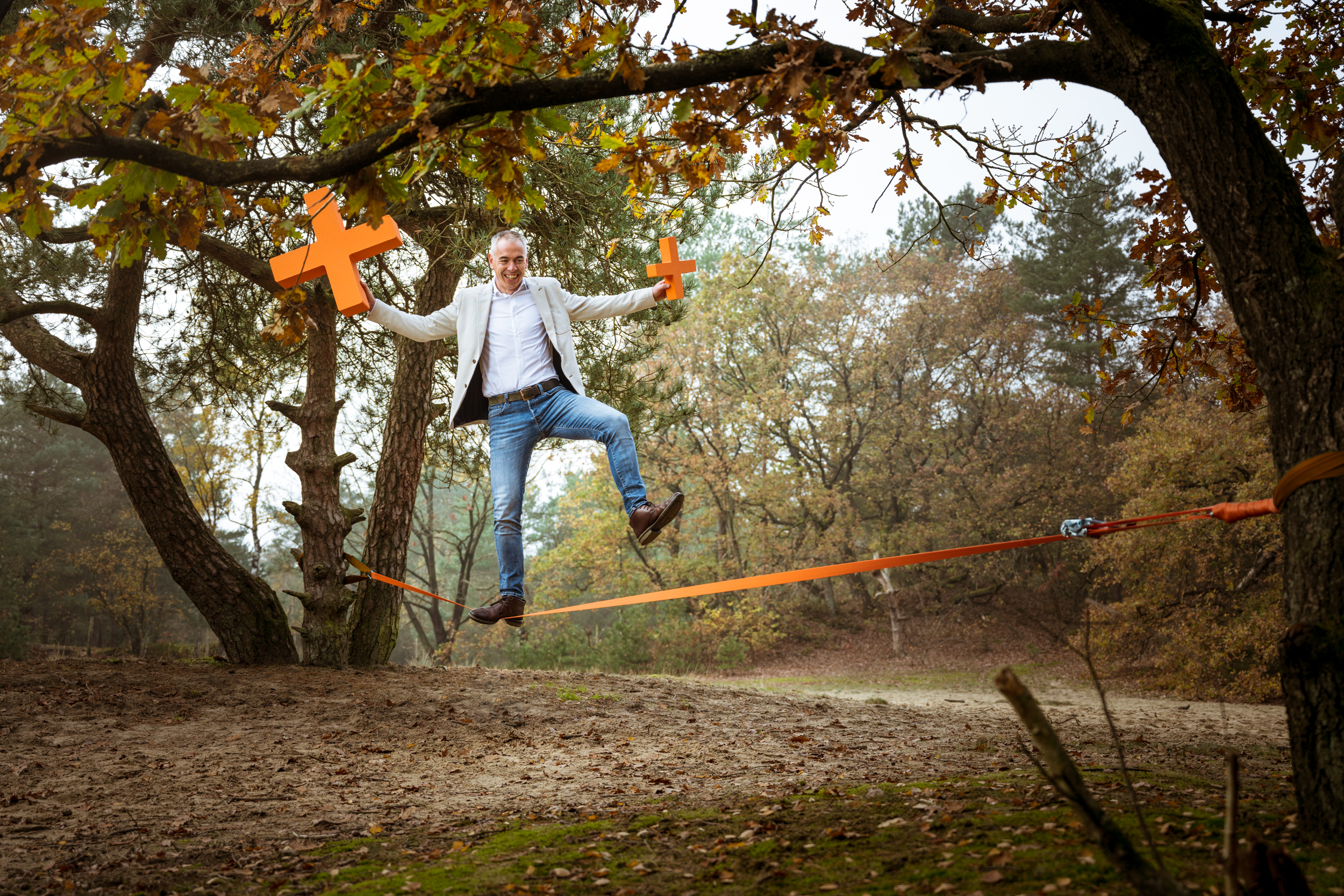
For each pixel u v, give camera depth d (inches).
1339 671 116.8
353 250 153.9
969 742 353.1
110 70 127.3
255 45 218.7
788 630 1365.7
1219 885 95.3
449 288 494.0
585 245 440.5
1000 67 151.5
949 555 133.6
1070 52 150.3
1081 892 96.2
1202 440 818.8
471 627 1624.0
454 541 1716.3
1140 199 227.3
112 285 434.6
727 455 1293.1
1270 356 130.0
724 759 307.3
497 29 126.0
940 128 173.8
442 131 133.5
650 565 1316.4
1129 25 142.2
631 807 198.1
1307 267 128.7
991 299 1350.9
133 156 133.7
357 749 316.8
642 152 162.7
